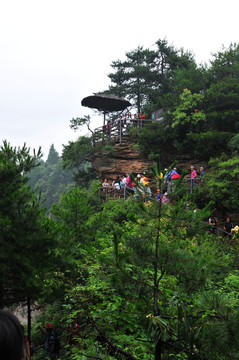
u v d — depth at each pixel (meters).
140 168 26.61
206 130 26.86
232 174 18.92
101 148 29.08
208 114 26.05
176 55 39.44
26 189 6.89
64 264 7.22
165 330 3.43
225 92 27.89
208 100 27.16
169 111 28.44
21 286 6.31
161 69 41.75
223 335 3.12
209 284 5.76
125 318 4.79
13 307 6.53
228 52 30.78
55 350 7.17
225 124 26.33
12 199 6.39
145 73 39.56
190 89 29.91
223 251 9.84
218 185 18.92
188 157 26.56
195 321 3.50
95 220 11.20
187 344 3.40
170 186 3.94
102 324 5.04
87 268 5.75
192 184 21.41
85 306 5.20
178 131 27.08
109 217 15.14
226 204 18.98
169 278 4.18
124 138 30.17
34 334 9.70
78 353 4.32
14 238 6.23
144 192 4.05
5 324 0.68
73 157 30.95
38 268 6.57
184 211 3.85
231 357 3.15
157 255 3.87
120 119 31.14
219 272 6.96
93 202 21.06
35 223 6.65
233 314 3.23
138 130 30.45
